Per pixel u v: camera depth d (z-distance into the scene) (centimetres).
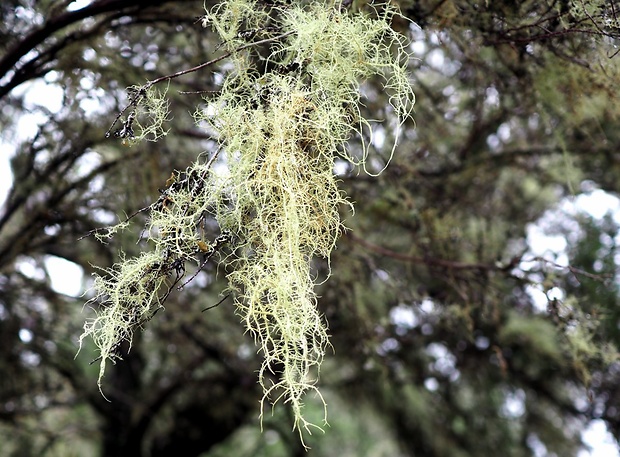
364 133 224
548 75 186
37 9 201
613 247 289
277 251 115
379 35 140
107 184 239
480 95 255
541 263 216
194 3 217
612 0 142
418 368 353
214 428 421
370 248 249
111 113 225
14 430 346
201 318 336
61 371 331
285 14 134
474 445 388
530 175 312
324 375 392
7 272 273
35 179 231
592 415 313
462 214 303
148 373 445
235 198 119
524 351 314
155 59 234
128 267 121
